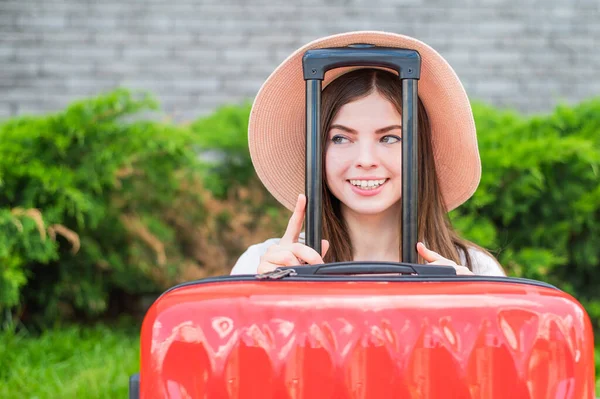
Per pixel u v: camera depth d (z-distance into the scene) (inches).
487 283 46.9
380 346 44.1
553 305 45.4
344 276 47.8
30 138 132.6
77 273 145.2
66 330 142.8
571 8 212.5
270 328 44.6
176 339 45.1
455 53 206.4
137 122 141.4
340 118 61.2
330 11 207.6
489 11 210.4
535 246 140.9
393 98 60.8
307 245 54.3
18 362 119.8
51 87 197.8
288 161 67.7
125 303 162.6
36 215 125.7
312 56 53.7
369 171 60.6
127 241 146.2
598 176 137.2
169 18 205.2
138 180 145.5
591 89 205.5
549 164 136.8
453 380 44.0
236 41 204.7
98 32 203.2
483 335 44.3
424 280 46.9
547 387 44.4
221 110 169.3
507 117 148.0
